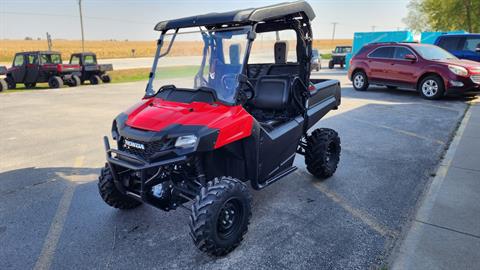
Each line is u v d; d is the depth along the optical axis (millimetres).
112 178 3576
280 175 3904
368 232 3336
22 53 18016
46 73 17547
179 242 3291
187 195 3209
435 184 4273
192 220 2832
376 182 4512
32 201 4230
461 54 12062
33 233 3504
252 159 3359
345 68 24406
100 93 14852
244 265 2896
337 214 3715
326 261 2908
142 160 2902
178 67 3730
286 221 3594
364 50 12312
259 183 3637
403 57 11094
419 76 10500
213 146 2873
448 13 27016
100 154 6094
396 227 3416
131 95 14055
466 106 9109
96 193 4453
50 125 8477
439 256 2869
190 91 3449
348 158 5410
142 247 3221
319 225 3498
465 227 3299
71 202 4188
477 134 6312
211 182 2984
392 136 6539
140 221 3709
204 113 3080
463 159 5078
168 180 3152
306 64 4359
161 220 3719
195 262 2971
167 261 2998
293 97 4227
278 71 4688
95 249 3203
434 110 8734
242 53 3297
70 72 18031
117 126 3340
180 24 3637
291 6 3760
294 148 4215
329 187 4414
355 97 11125
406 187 4336
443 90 9961
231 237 3023
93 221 3725
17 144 6812
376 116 8273
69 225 3645
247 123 3188
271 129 3758
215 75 3451
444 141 6094
